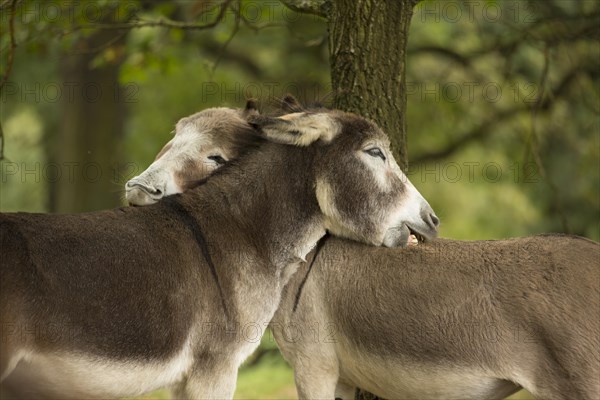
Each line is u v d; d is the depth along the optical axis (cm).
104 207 4138
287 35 4062
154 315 1334
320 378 1558
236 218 1494
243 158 1552
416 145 4341
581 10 2981
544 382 1341
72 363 1264
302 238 1537
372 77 1788
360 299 1491
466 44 4078
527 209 4519
